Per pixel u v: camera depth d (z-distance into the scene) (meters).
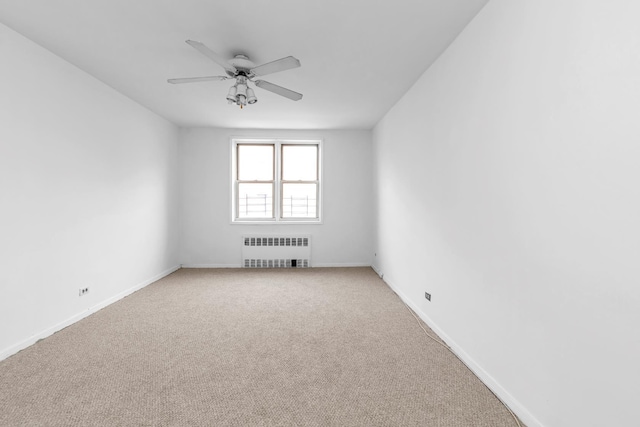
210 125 5.12
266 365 2.14
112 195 3.49
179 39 2.45
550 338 1.43
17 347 2.31
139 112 4.04
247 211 5.46
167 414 1.63
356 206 5.43
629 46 1.08
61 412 1.63
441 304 2.59
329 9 2.06
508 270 1.73
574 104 1.30
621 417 1.12
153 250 4.42
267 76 3.14
